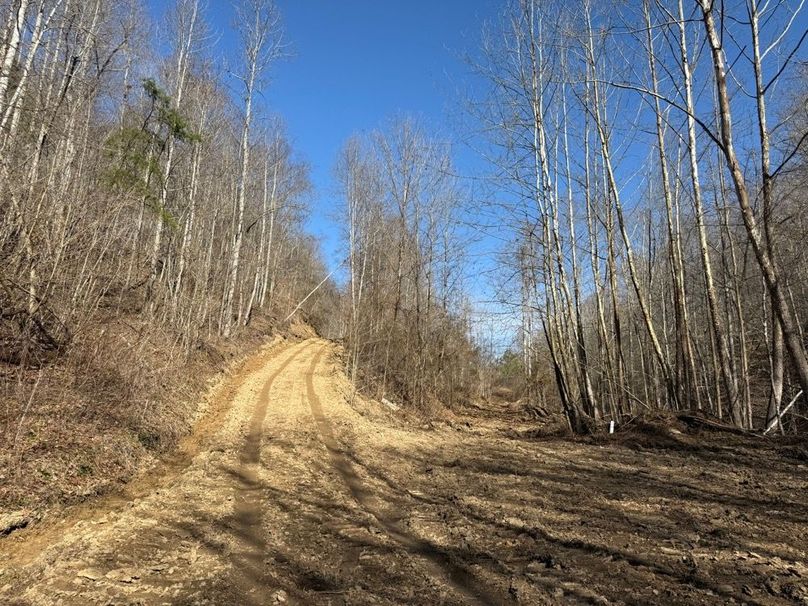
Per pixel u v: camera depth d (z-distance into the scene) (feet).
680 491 23.48
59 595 13.89
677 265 45.93
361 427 48.19
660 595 12.78
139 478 28.14
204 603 13.35
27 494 20.97
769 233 26.71
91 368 36.01
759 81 27.20
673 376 47.14
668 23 26.89
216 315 91.66
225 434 41.27
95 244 42.65
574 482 26.50
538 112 47.09
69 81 47.80
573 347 51.11
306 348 115.75
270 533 19.30
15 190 35.47
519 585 13.78
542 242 48.57
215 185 94.22
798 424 55.21
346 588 14.15
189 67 77.66
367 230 96.37
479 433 54.65
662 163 45.75
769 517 18.99
